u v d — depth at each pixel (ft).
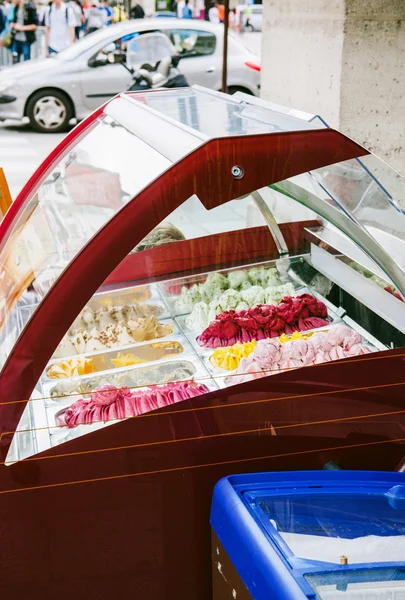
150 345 7.52
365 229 6.98
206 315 7.79
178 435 6.46
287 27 15.30
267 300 8.03
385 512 5.80
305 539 5.38
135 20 31.73
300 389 6.65
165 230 7.73
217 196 6.18
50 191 8.42
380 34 13.53
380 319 7.51
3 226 8.91
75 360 7.16
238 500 5.78
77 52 31.14
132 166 7.04
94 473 6.36
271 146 6.21
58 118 30.86
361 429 6.90
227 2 17.75
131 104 8.41
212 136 6.19
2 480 6.22
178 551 6.73
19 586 6.57
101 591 6.73
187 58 31.68
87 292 6.02
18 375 6.10
